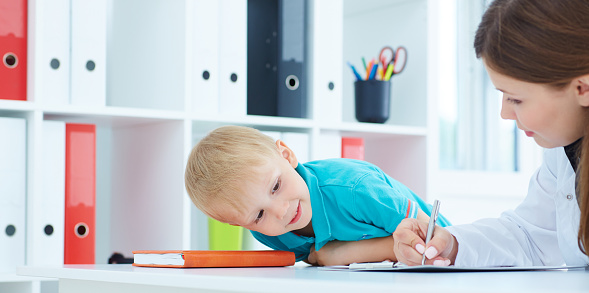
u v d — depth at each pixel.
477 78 3.07
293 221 1.20
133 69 2.13
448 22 3.02
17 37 1.76
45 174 1.77
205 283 0.74
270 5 2.15
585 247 0.85
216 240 2.02
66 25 1.81
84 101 1.82
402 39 2.48
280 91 2.11
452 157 3.02
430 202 2.34
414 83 2.43
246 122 1.98
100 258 2.22
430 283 0.64
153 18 2.05
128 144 2.12
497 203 3.06
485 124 3.10
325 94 2.16
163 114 1.87
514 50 0.83
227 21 2.01
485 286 0.60
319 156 2.12
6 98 1.74
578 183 0.92
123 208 2.13
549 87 0.82
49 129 1.79
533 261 1.12
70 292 1.02
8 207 1.72
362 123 2.23
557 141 0.89
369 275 0.79
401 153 2.42
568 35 0.80
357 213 1.24
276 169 1.16
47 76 1.78
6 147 1.72
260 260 1.08
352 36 2.66
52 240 1.77
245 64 2.03
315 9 2.15
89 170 1.83
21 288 1.74
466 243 1.01
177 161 1.91
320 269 0.99
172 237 1.92
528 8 0.82
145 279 0.82
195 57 1.96
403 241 1.00
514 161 3.19
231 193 1.13
